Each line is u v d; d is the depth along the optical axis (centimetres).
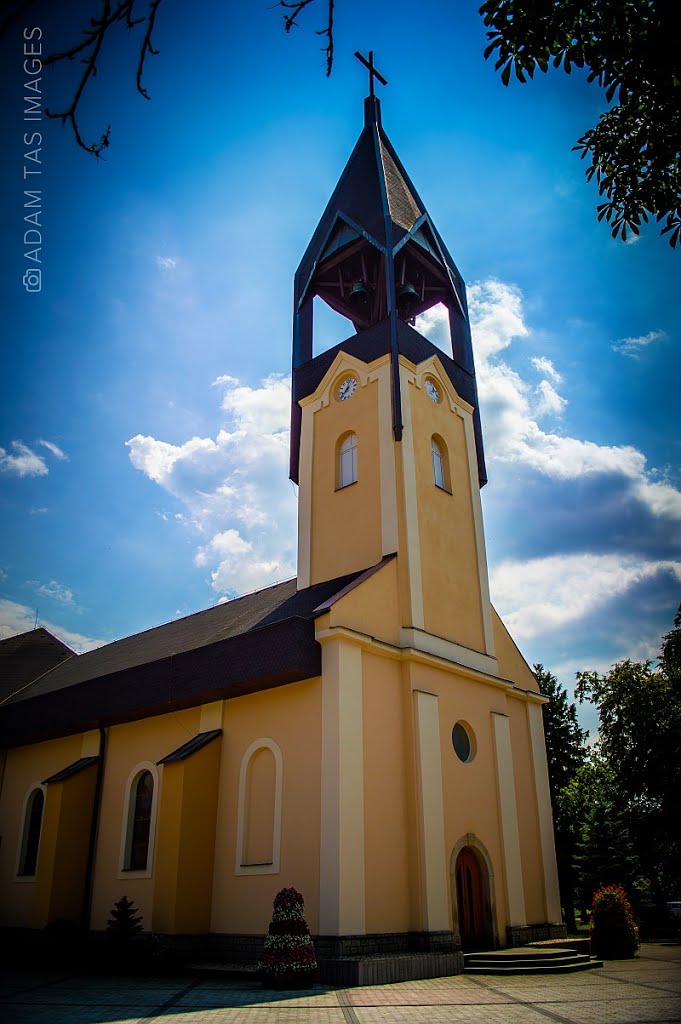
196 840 1783
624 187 845
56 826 2203
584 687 3659
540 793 2222
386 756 1734
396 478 2112
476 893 1858
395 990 1275
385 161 2683
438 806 1775
